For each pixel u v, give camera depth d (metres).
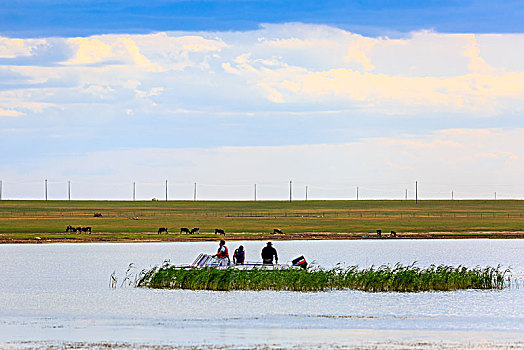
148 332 78.31
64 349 69.12
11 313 91.19
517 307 95.62
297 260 120.50
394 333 77.75
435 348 69.88
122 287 116.81
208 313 90.19
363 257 193.50
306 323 83.44
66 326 82.12
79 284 121.69
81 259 181.12
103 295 106.88
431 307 95.31
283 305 96.62
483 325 83.12
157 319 86.50
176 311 92.06
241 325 82.50
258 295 106.44
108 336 75.88
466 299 102.81
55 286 119.06
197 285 113.38
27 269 150.12
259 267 118.56
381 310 93.19
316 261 178.88
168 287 116.00
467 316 88.94
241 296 105.44
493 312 91.94
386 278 111.94
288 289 111.50
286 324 82.94
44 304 98.50
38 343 72.12
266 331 78.75
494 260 183.50
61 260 177.00
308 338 74.56
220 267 119.06
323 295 106.19
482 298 104.12
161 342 72.50
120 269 151.50
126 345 71.00
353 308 94.88
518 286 118.31
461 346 70.88
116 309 93.81
